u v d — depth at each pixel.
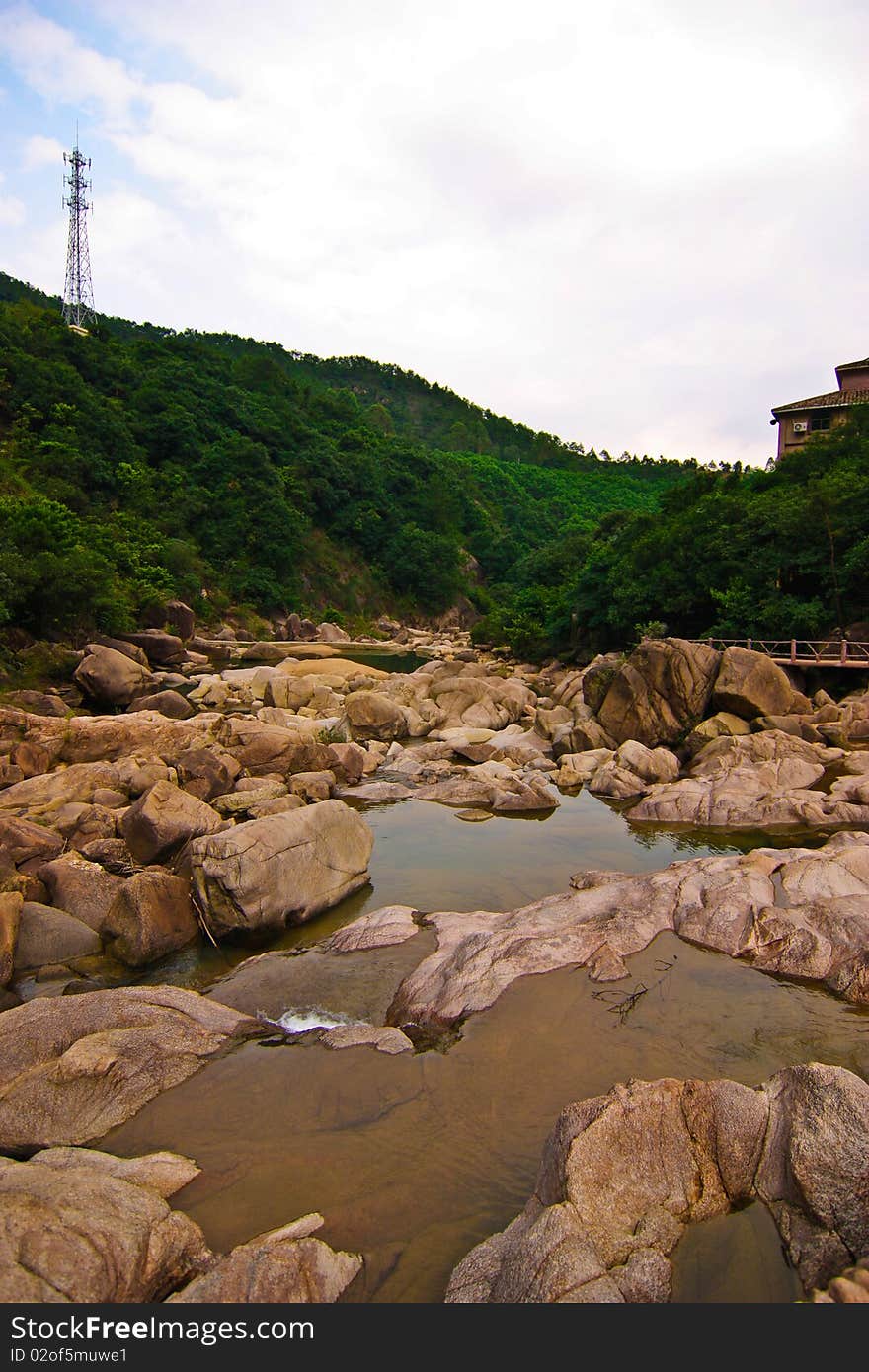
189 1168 6.32
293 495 91.69
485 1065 7.72
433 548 99.44
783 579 36.31
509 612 69.62
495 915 11.41
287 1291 5.03
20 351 73.88
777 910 10.30
